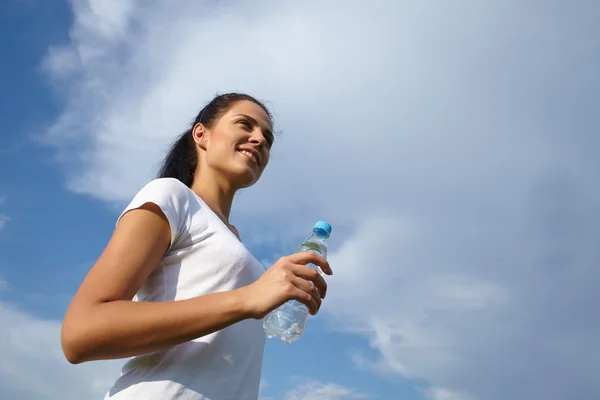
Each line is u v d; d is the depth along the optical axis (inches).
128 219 32.9
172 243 34.3
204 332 29.5
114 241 32.1
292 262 30.5
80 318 28.8
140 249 31.9
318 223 40.5
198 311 29.2
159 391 31.5
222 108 43.6
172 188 35.2
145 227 32.7
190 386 32.0
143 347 29.2
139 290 34.7
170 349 32.6
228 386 33.3
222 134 41.8
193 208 35.9
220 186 41.3
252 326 35.9
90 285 30.1
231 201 42.2
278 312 37.5
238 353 34.4
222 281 34.5
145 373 32.2
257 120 42.8
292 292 29.2
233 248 35.4
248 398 34.6
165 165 44.9
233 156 41.1
